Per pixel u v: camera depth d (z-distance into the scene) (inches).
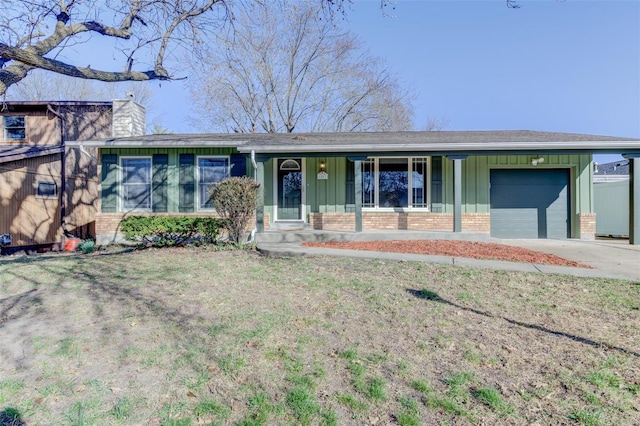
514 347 124.0
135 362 117.3
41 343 132.4
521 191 450.6
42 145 565.3
